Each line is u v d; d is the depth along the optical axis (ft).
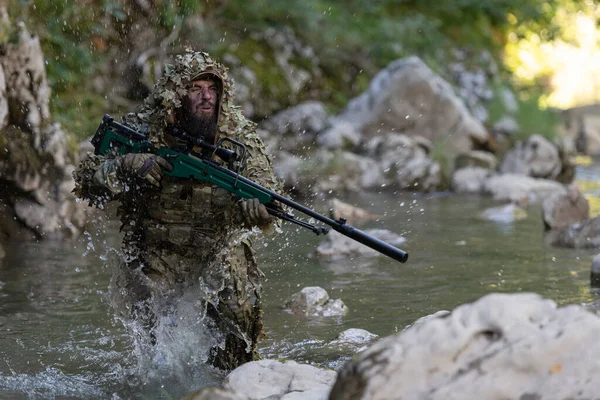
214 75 19.33
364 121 62.69
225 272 19.45
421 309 25.18
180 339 19.76
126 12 53.36
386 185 56.39
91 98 49.01
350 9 76.54
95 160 19.69
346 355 20.58
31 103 37.04
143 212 19.65
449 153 62.80
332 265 31.96
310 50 67.77
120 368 19.80
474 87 76.84
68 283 28.66
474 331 12.11
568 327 11.74
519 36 93.76
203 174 19.10
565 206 40.06
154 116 19.35
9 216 36.45
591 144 88.84
